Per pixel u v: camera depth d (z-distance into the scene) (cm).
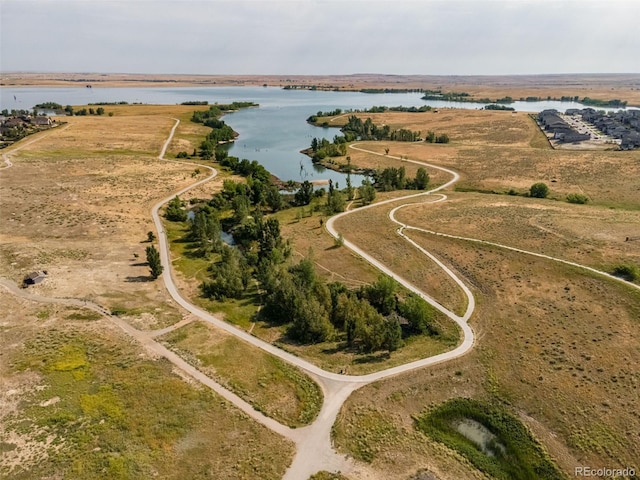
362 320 6419
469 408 5166
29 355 5566
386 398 5225
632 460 4419
